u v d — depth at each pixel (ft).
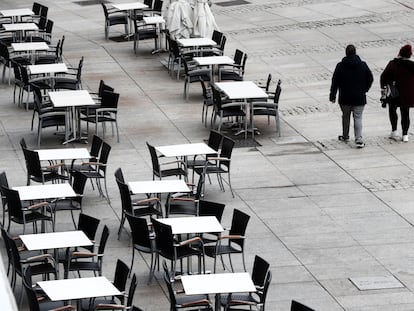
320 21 288.10
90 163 155.43
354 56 179.93
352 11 298.76
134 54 261.24
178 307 108.88
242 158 178.40
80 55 260.42
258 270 112.47
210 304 110.22
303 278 128.36
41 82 215.51
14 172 171.42
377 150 180.86
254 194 160.35
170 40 237.45
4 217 144.15
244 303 108.88
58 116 188.24
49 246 118.93
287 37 270.87
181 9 248.32
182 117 204.74
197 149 159.22
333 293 123.85
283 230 144.97
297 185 164.04
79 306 107.76
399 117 202.59
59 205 145.48
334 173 169.37
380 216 149.48
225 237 124.47
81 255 120.78
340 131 192.95
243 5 317.63
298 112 205.98
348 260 134.00
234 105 188.44
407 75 181.06
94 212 153.48
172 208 143.23
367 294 123.44
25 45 237.04
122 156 179.83
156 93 223.51
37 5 292.20
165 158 178.29
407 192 159.53
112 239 143.02
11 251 122.42
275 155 179.63
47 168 160.35
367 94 217.15
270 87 223.71
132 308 104.68
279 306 119.85
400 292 123.85
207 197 159.12
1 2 342.03
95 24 299.79
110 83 232.12
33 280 130.11
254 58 250.16
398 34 267.59
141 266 133.39
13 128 199.41
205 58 218.59
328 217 149.69
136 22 263.49
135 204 139.95
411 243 139.33
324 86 224.12
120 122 201.57
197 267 132.46
